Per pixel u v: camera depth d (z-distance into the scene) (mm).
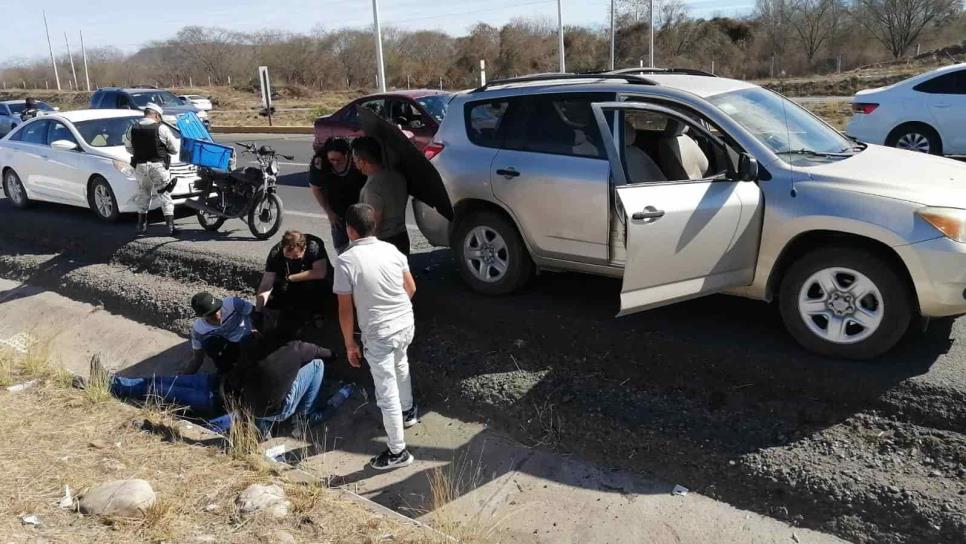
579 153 5500
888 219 4422
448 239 6520
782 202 4816
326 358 5977
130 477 4426
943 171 4887
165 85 57688
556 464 4758
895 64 40469
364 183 6258
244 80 54375
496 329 5953
